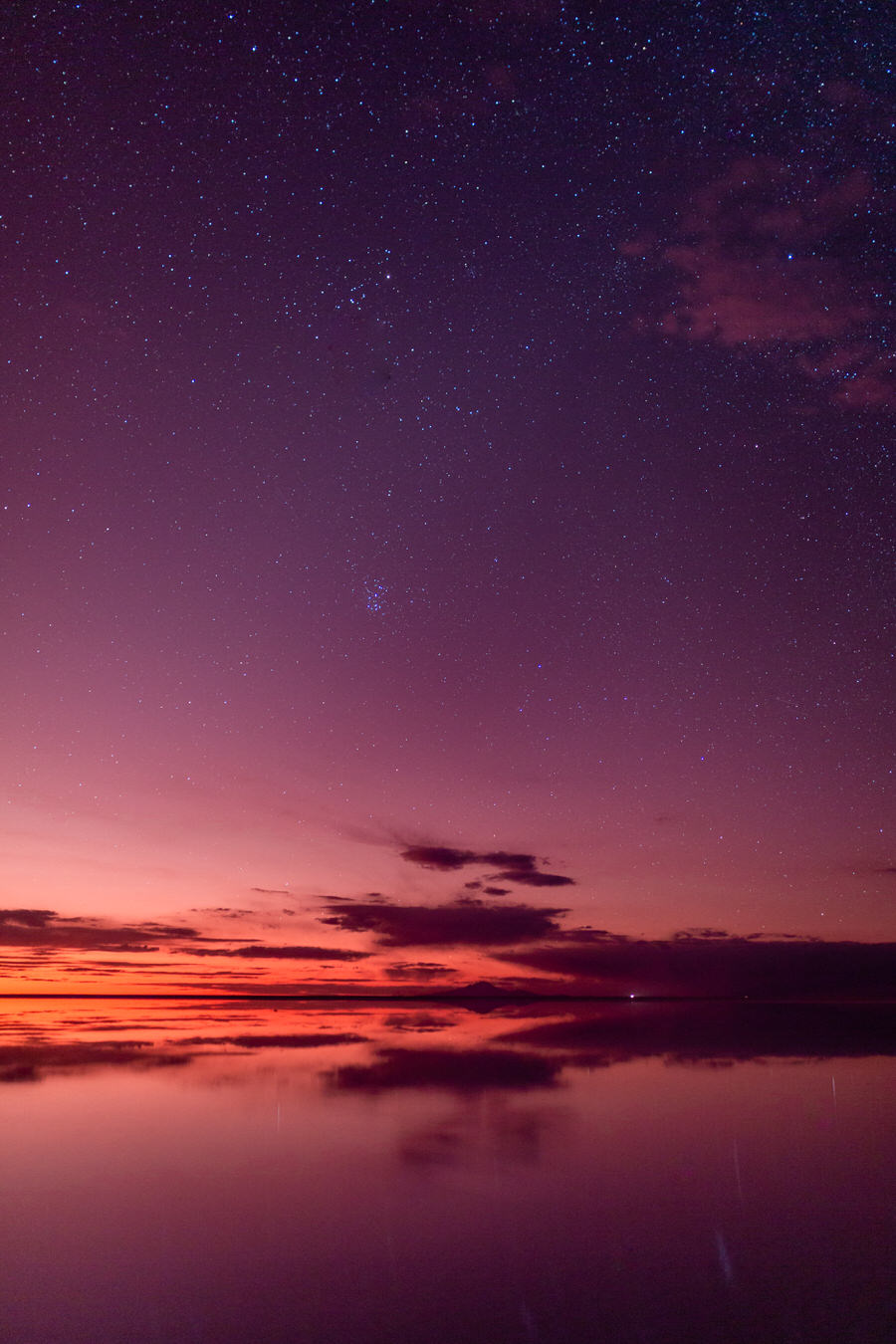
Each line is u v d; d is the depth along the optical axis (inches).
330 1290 160.7
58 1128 304.3
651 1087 399.2
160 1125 308.8
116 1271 170.4
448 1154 264.5
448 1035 701.9
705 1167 249.1
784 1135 291.9
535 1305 154.3
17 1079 423.2
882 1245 183.9
